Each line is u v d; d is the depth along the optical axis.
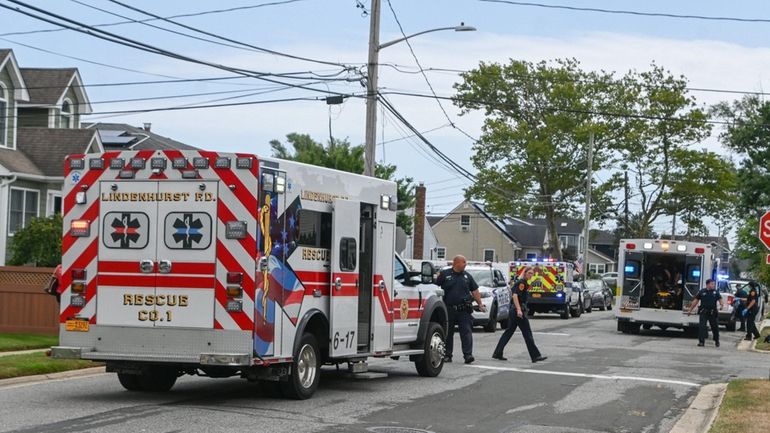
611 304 78.75
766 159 51.19
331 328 18.44
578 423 16.39
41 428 14.10
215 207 16.42
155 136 67.38
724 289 56.56
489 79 83.00
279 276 16.84
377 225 20.11
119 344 16.80
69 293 17.09
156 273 16.64
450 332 25.67
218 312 16.31
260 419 15.40
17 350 25.42
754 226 61.22
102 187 17.02
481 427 15.60
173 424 14.70
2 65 43.38
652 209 85.00
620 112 82.19
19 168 42.81
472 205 124.06
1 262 42.19
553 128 82.06
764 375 25.30
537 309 54.91
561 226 135.00
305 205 17.66
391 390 19.72
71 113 50.47
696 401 19.58
